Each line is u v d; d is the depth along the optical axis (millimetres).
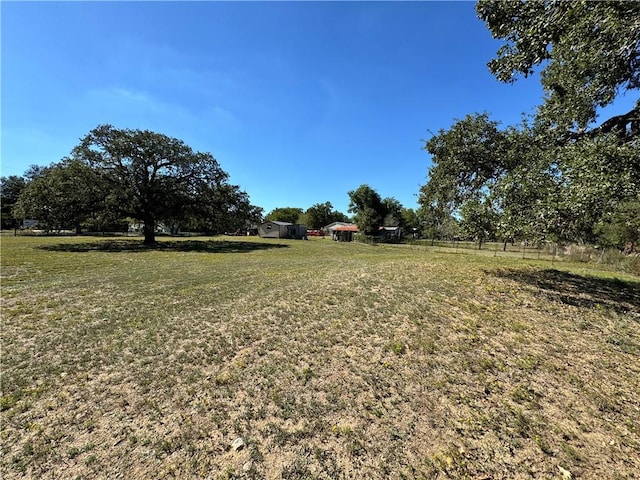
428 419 2557
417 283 7055
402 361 3510
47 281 8266
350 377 3193
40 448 2244
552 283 7672
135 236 37188
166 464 2107
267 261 13703
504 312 5191
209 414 2639
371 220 44812
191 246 23000
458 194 9430
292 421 2543
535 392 2941
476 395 2885
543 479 1978
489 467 2078
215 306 5797
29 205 19438
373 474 2021
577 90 6641
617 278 9164
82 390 3012
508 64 6465
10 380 3178
